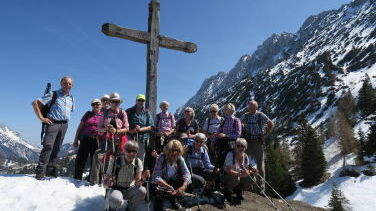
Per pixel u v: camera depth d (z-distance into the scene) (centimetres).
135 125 909
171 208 706
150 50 964
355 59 15625
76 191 754
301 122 7444
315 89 13838
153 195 693
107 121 855
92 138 948
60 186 773
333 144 7894
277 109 14800
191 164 804
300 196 5494
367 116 9206
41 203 671
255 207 810
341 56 17312
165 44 996
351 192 5031
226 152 862
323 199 5141
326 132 8769
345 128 6806
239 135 873
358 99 10369
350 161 6694
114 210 630
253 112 993
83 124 970
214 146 896
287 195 5788
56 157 900
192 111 946
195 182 754
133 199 655
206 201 773
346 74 14325
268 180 5688
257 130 976
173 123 995
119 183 659
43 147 838
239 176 778
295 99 14300
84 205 700
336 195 4406
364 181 5288
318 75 15088
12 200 678
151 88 948
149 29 986
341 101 10038
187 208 716
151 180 709
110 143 856
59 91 879
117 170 657
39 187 746
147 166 926
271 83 19488
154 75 958
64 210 666
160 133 935
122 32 920
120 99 871
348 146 6494
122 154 673
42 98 850
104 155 838
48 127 845
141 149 903
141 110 931
